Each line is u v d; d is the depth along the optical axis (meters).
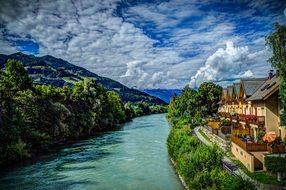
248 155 31.52
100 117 99.62
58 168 43.28
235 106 63.94
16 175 39.62
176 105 121.12
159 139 71.25
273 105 40.62
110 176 38.66
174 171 40.44
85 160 48.59
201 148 36.28
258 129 41.31
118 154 53.28
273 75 49.44
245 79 52.50
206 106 84.44
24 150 49.31
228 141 43.25
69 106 80.94
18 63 70.12
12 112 54.34
